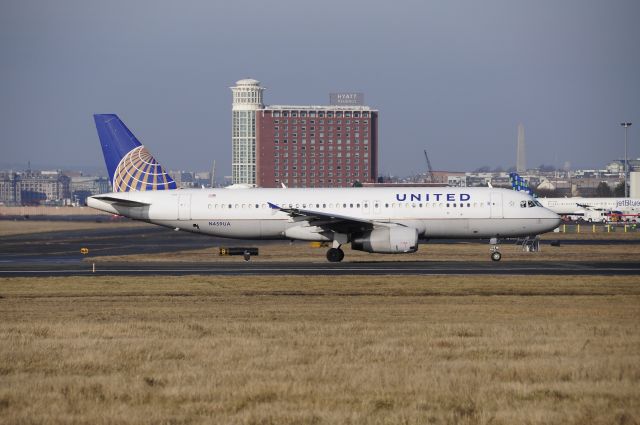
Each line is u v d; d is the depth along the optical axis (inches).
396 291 6550.2
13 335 4365.2
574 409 2856.8
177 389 3149.6
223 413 2842.0
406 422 2723.9
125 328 4576.8
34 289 6919.3
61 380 3309.5
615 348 3885.3
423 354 3774.6
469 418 2765.7
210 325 4667.8
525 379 3282.5
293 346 3988.7
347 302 5871.1
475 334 4303.6
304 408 2888.8
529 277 7500.0
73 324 4744.1
